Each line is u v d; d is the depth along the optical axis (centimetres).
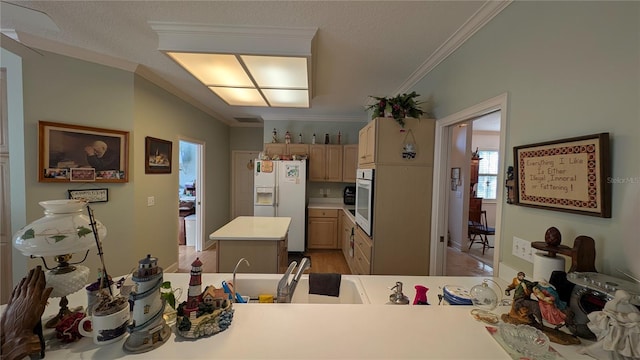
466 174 426
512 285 100
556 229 104
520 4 133
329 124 480
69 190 233
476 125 500
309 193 494
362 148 289
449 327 83
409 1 149
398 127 232
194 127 398
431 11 158
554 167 111
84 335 72
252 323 82
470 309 94
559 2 111
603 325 70
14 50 205
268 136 483
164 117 318
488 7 151
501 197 146
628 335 66
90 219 85
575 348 76
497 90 150
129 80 260
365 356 69
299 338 75
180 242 480
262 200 435
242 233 236
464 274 329
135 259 274
